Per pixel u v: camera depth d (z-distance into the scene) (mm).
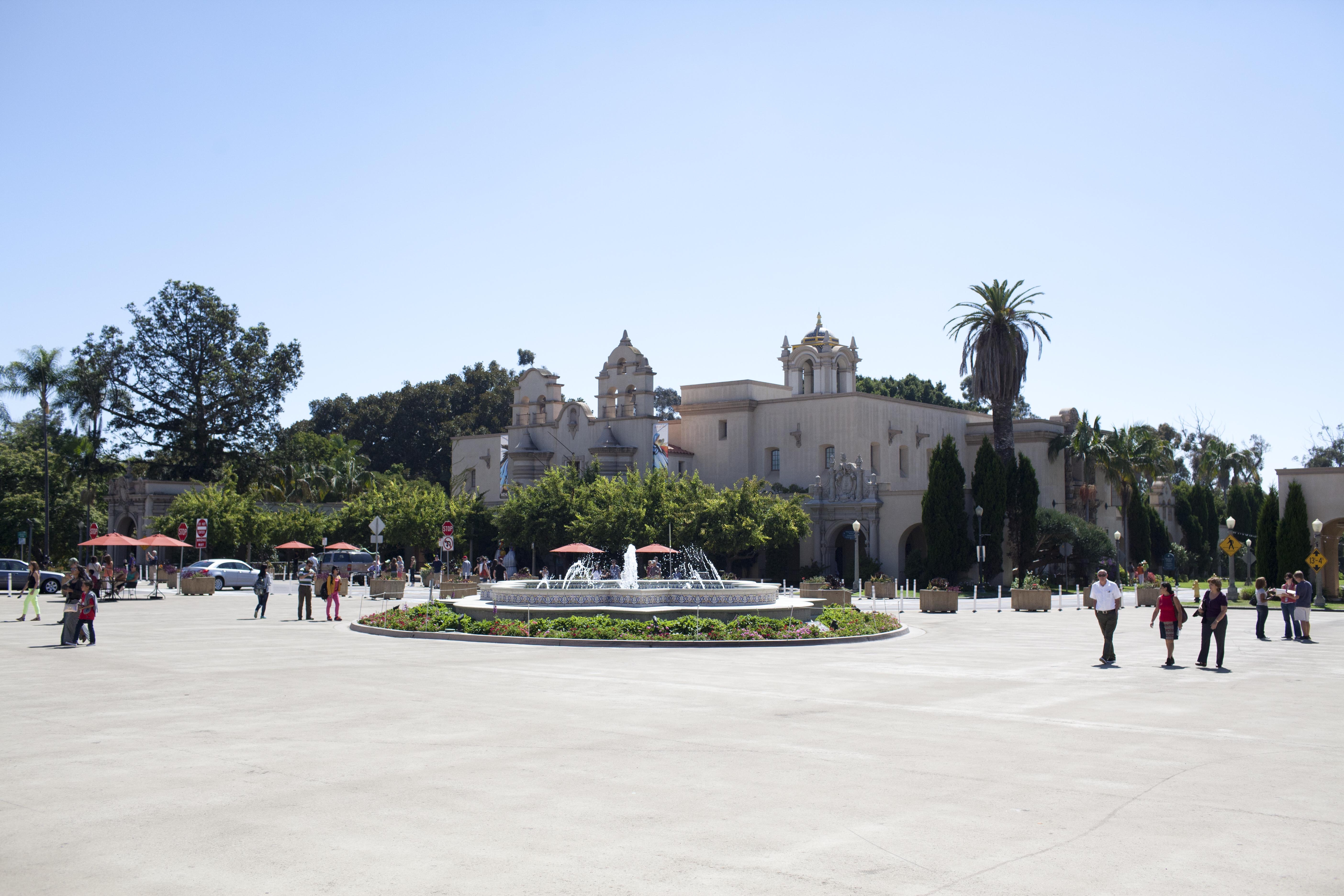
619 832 9250
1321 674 21234
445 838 9023
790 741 13430
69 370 78688
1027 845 8922
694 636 26562
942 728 14453
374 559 66875
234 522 72688
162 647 25562
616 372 75438
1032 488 62062
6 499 82000
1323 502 49500
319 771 11570
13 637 28312
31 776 11242
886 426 75062
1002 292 62094
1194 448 117062
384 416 115000
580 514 65938
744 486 63906
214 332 87688
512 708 16031
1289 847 8898
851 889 7816
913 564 64562
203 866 8258
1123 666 22469
